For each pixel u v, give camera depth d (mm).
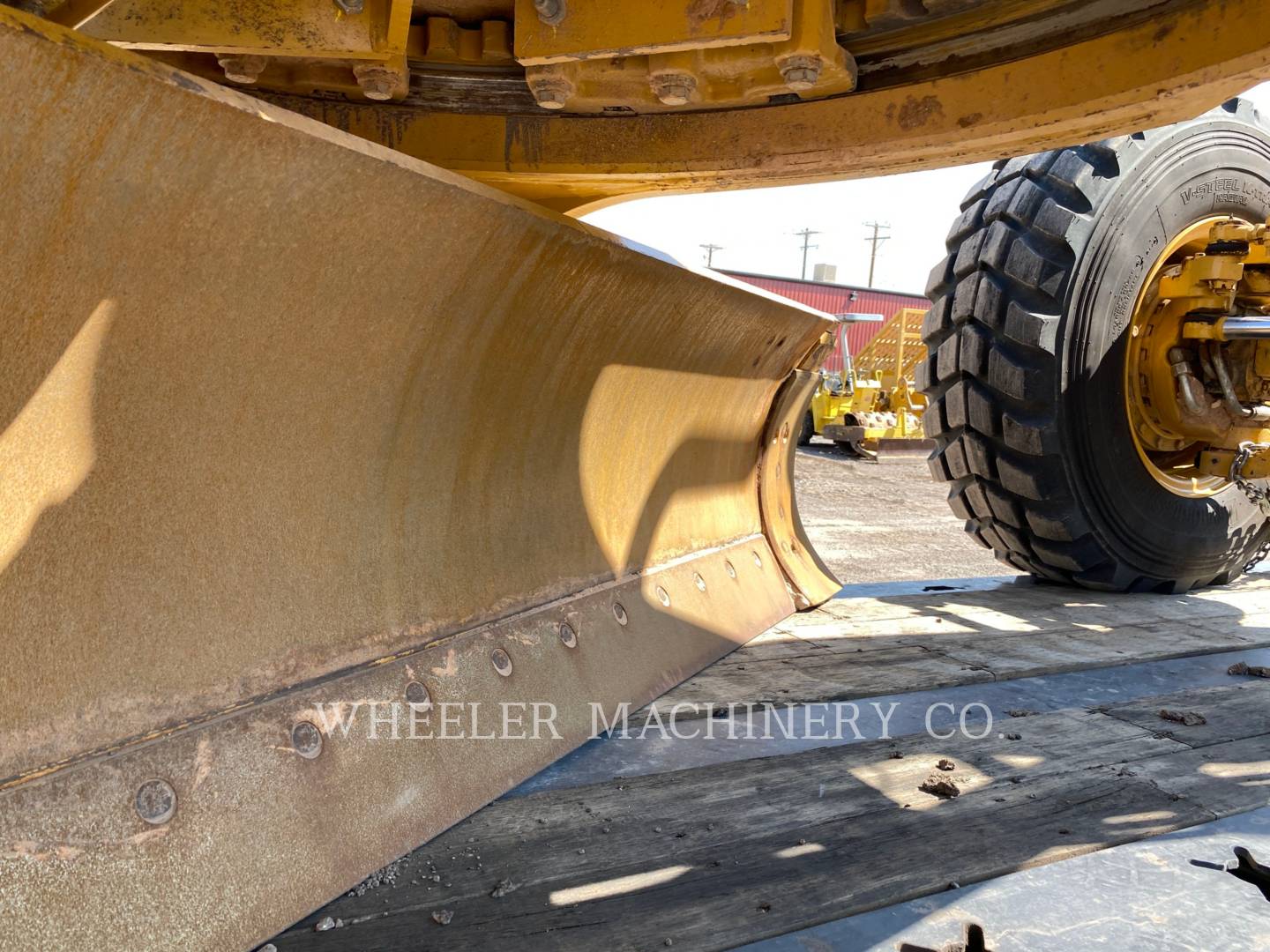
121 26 1776
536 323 1916
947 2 2027
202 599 1380
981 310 3639
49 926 1064
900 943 1396
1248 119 4008
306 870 1369
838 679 2613
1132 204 3590
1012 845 1703
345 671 1602
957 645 3047
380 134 2389
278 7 1795
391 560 1754
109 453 1229
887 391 16984
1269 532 4371
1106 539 3842
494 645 1945
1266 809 1916
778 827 1739
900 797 1897
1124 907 1521
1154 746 2250
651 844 1651
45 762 1148
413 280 1548
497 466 2049
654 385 2537
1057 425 3594
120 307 1153
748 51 1946
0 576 1119
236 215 1200
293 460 1525
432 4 2172
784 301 2807
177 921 1184
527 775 1847
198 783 1295
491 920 1392
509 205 1575
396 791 1573
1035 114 1989
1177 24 1778
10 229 968
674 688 2443
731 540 3215
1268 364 3811
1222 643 3240
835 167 2312
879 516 9141
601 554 2432
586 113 2389
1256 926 1475
